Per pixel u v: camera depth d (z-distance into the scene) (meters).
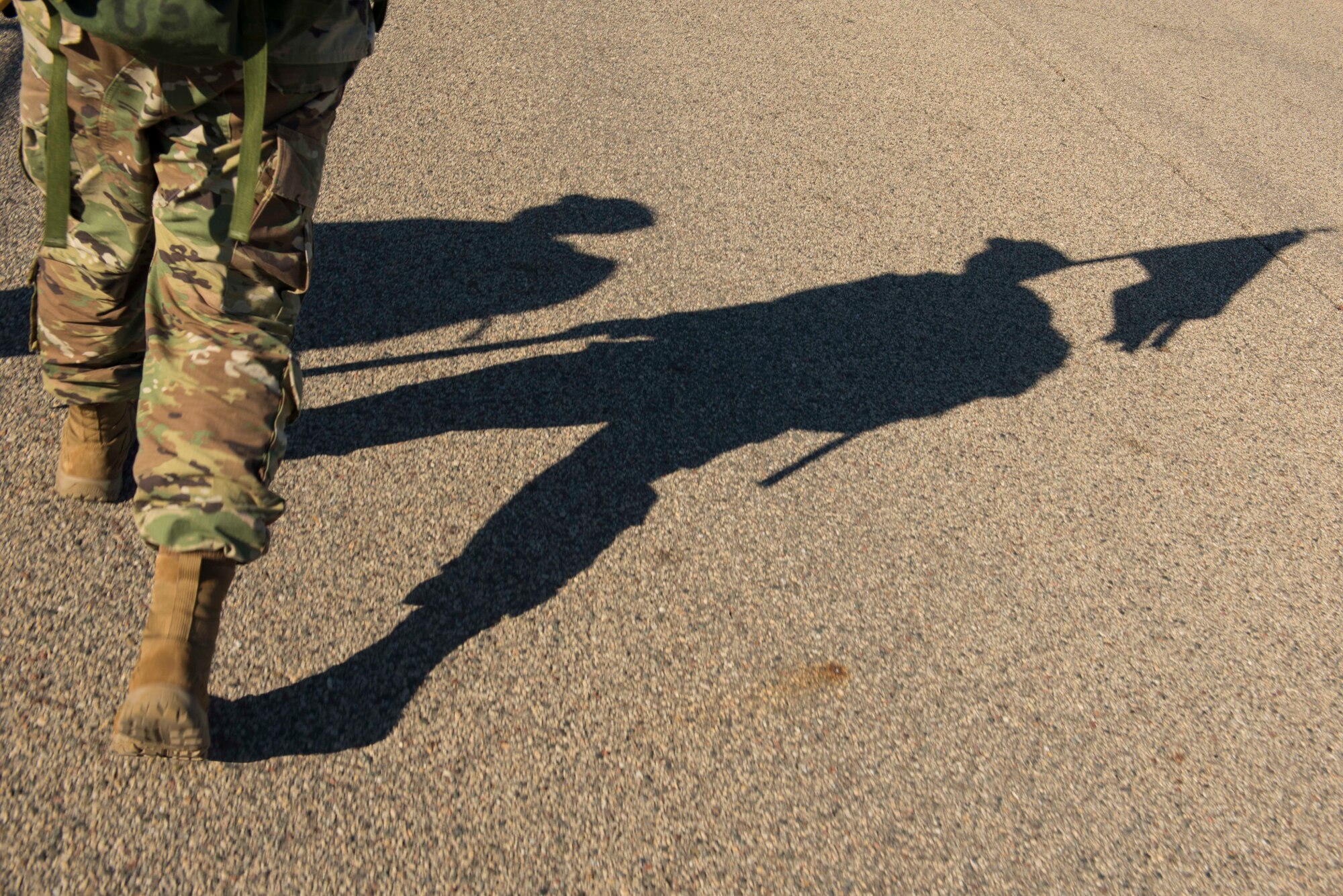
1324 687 2.77
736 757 2.30
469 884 1.96
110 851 1.89
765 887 2.07
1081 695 2.62
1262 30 7.62
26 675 2.15
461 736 2.22
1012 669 2.65
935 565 2.90
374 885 1.93
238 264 1.90
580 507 2.84
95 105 1.84
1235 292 4.47
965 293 4.11
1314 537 3.27
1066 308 4.16
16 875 1.83
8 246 3.28
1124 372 3.87
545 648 2.44
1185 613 2.91
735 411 3.29
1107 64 6.50
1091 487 3.29
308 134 1.94
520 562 2.65
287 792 2.05
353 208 3.86
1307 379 4.02
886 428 3.36
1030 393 3.65
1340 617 3.00
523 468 2.92
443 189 4.07
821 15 6.38
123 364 2.34
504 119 4.61
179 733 1.86
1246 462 3.54
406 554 2.60
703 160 4.62
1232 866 2.29
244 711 2.17
